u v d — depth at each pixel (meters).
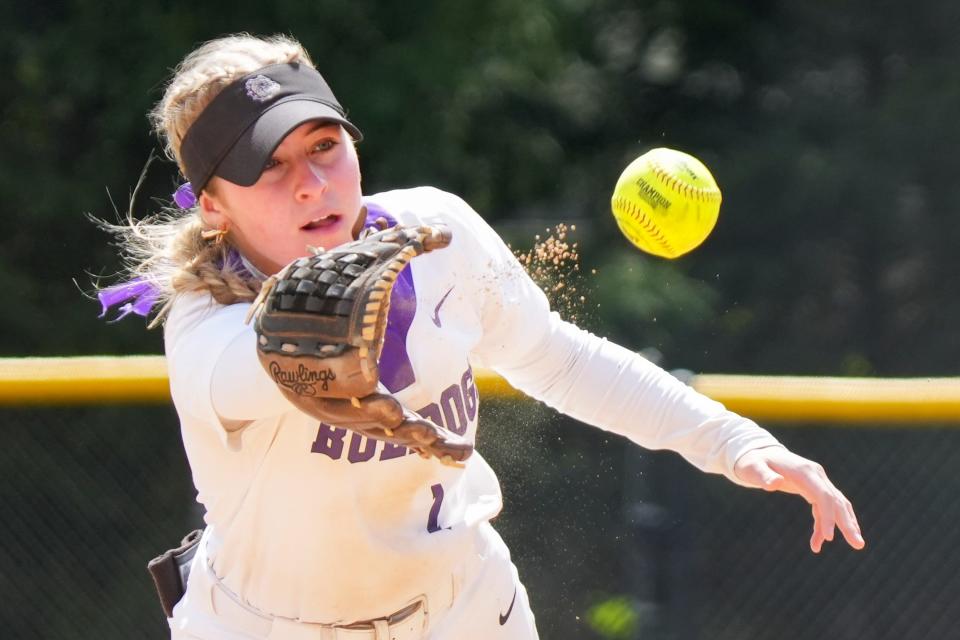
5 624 19.17
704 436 10.23
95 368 18.44
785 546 18.34
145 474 19.05
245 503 9.04
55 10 35.44
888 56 47.06
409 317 8.90
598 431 17.25
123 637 19.33
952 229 43.00
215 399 7.93
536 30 38.19
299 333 6.96
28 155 35.16
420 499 9.27
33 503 18.97
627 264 37.44
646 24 46.66
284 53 8.64
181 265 8.69
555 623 17.14
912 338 43.38
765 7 47.59
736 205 42.97
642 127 46.28
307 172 8.40
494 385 15.96
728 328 41.88
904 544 18.19
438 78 35.78
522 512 17.00
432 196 9.65
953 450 17.81
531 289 10.04
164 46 34.00
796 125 44.88
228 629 9.49
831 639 18.41
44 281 34.25
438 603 9.62
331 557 9.09
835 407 17.58
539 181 40.31
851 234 43.22
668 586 17.11
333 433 8.62
